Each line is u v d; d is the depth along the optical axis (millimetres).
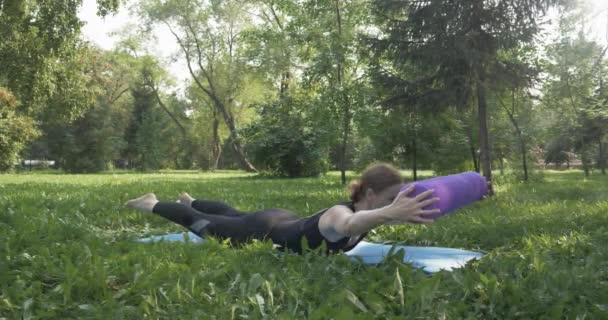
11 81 18906
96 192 12445
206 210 4906
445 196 3104
